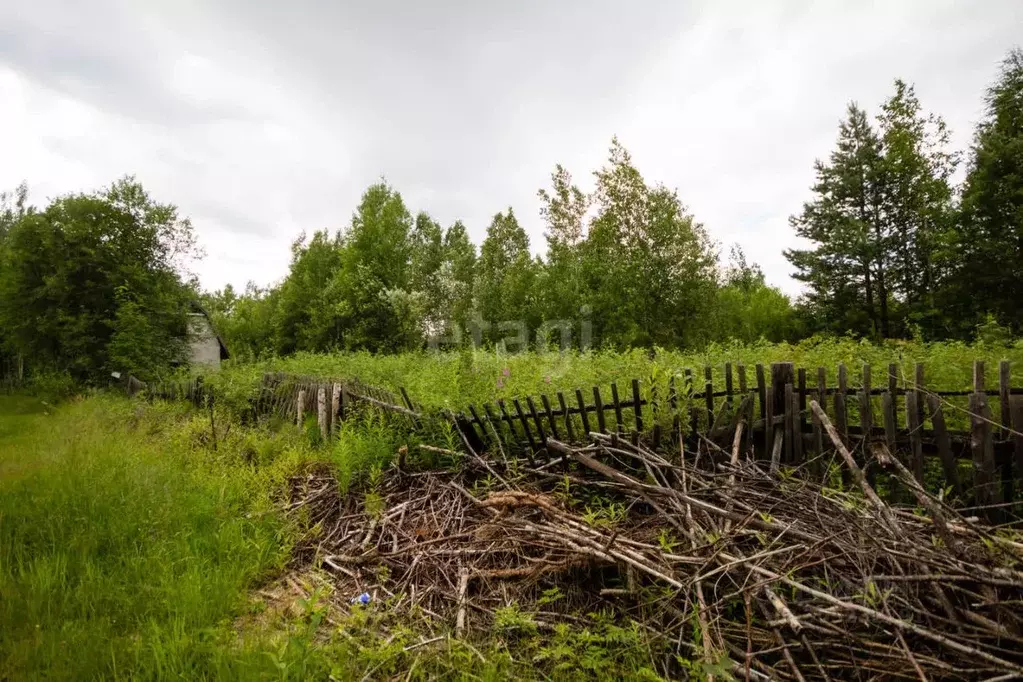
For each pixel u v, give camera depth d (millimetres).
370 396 7145
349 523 4750
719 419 4699
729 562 2811
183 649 2980
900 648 2227
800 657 2463
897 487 4062
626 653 2637
